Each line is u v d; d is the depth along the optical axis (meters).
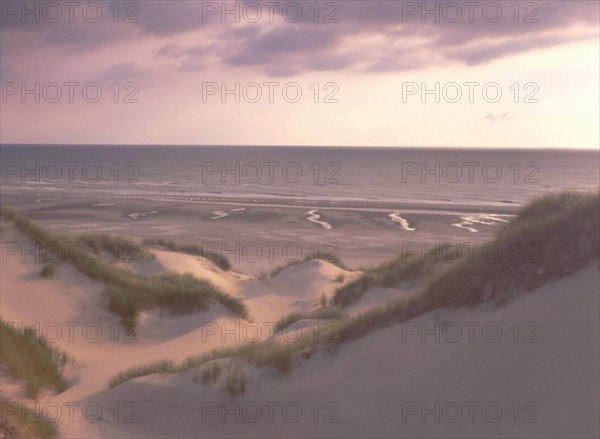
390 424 8.46
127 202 64.56
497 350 8.67
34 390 11.55
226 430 9.27
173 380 10.28
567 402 7.60
